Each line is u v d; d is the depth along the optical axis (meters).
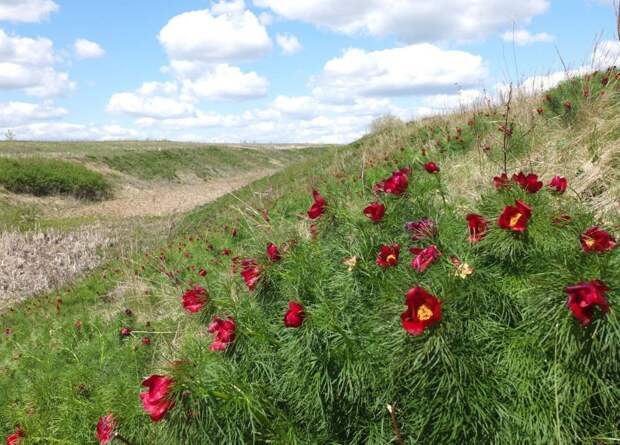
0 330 10.12
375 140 15.18
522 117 7.31
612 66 7.09
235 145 76.12
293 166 24.27
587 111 6.05
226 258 7.99
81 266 14.88
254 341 3.44
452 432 2.69
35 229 19.47
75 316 8.65
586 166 5.08
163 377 2.90
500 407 2.68
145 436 3.50
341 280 3.45
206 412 2.90
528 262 2.97
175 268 8.71
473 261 2.99
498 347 2.81
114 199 35.19
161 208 29.41
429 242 3.24
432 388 2.72
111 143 63.19
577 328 2.52
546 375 2.67
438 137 9.37
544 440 2.59
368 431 3.07
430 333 2.59
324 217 3.89
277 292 3.88
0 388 6.34
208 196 34.84
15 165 31.53
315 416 3.13
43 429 4.71
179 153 53.03
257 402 3.06
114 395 4.05
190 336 4.83
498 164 5.73
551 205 3.22
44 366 6.33
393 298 2.95
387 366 2.96
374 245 3.47
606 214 3.77
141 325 6.64
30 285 13.71
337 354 3.02
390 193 3.65
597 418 2.64
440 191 3.82
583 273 2.59
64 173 32.50
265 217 7.73
